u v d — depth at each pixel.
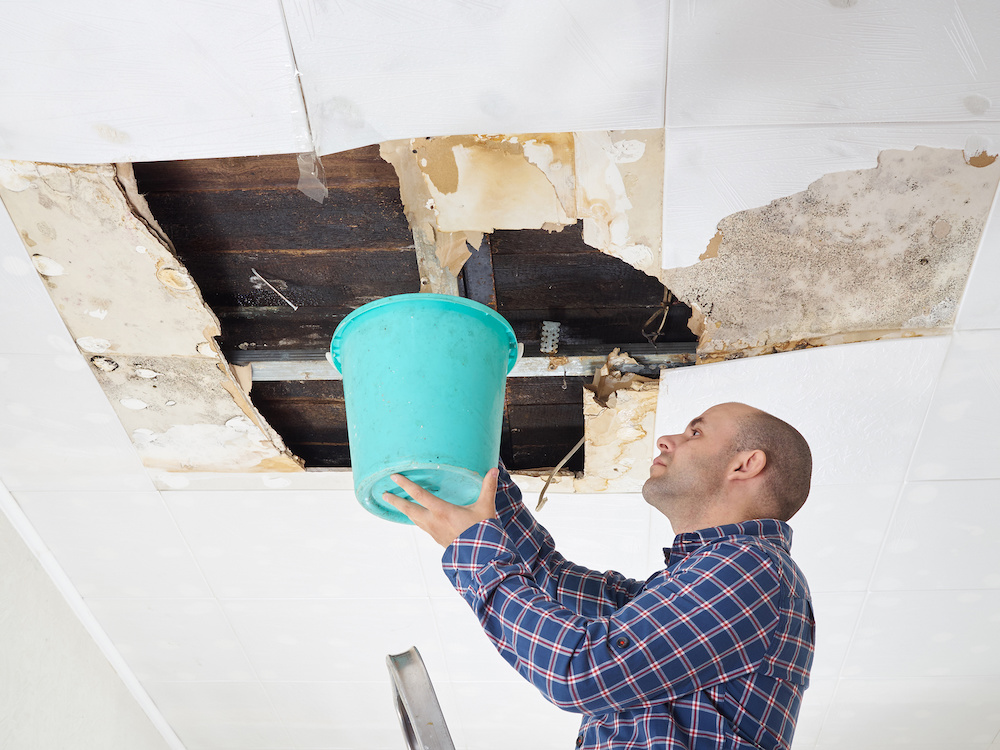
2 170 1.30
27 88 1.20
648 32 1.14
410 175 1.32
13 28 1.14
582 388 1.74
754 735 1.01
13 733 2.04
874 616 2.25
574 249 1.46
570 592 1.34
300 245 1.46
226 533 2.09
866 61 1.17
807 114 1.23
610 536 2.09
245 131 1.25
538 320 1.61
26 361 1.63
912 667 2.43
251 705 2.69
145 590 2.26
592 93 1.21
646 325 1.61
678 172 1.31
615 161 1.30
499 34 1.15
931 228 1.36
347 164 1.32
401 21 1.14
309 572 2.21
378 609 2.33
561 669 0.98
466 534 1.07
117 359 1.63
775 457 1.24
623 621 1.00
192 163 1.32
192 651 2.48
